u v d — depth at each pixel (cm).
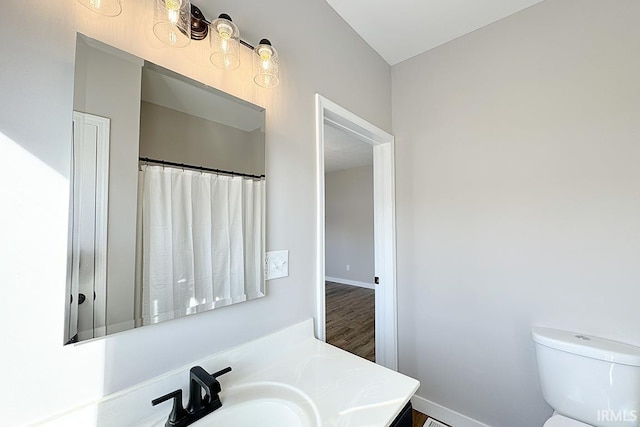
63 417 61
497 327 154
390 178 196
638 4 121
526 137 147
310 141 130
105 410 66
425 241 183
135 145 75
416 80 190
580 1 134
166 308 79
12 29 58
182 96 85
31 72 60
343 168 589
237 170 100
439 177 178
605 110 127
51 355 60
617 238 123
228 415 76
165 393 76
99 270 68
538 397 141
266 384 89
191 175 87
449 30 166
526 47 148
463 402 166
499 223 155
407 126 194
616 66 125
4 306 56
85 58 67
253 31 107
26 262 58
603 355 112
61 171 63
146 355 75
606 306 125
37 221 60
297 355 108
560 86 138
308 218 127
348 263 594
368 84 176
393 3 146
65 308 62
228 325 95
